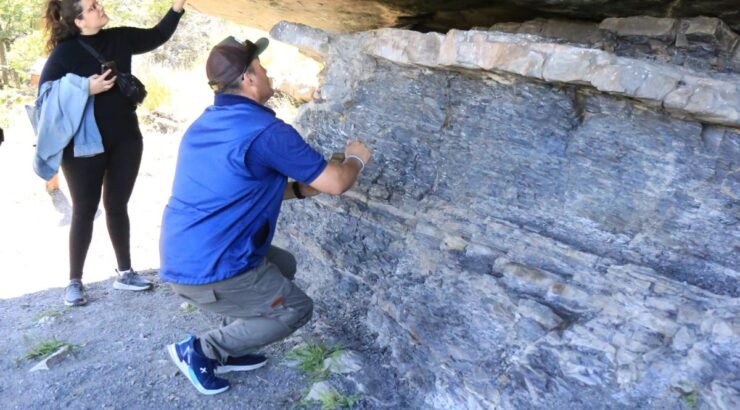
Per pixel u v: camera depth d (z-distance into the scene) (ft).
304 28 12.34
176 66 41.22
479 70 9.24
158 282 14.34
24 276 15.29
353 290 11.33
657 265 8.32
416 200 10.77
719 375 7.29
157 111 31.81
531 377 8.45
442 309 9.68
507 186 9.69
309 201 12.57
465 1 11.16
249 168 8.28
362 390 9.55
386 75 11.05
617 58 7.86
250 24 16.01
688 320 7.79
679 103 7.57
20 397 9.77
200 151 8.42
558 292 8.75
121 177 12.67
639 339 7.95
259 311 9.06
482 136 9.89
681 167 8.12
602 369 8.04
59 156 11.62
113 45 12.00
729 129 7.69
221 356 9.62
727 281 7.86
